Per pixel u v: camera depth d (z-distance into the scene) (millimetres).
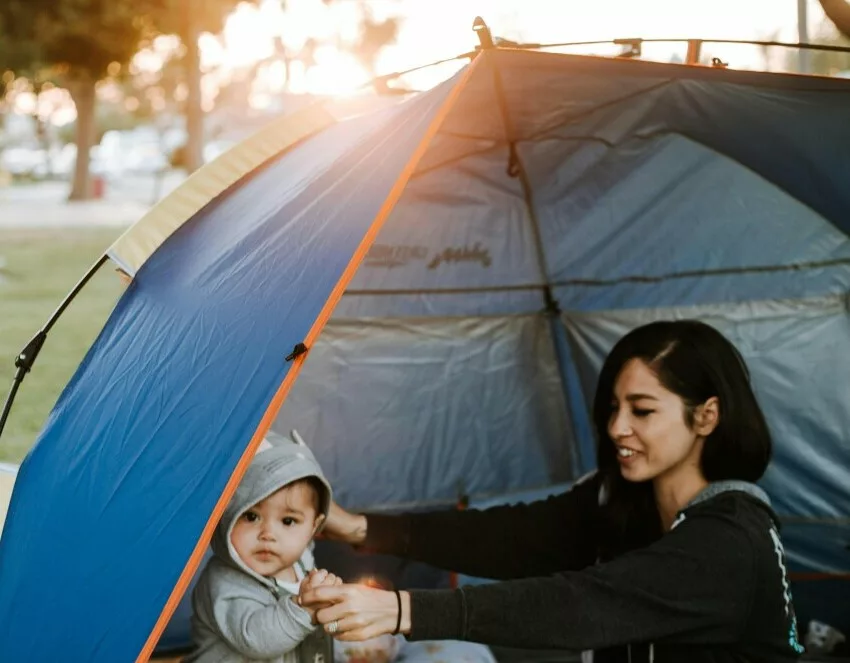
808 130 2916
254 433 1799
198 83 20922
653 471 2070
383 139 2281
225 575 2225
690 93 2852
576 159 3449
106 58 16625
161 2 16578
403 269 3791
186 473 1888
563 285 4016
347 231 2006
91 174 28344
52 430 2525
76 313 11367
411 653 3105
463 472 3973
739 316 3770
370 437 3818
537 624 1789
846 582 3721
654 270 3867
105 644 1788
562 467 4164
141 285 2676
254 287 2156
